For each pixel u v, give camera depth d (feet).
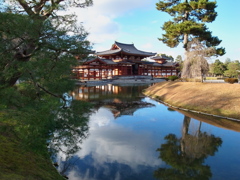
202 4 123.34
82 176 27.27
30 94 17.98
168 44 146.92
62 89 19.16
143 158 33.17
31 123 15.81
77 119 18.89
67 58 16.72
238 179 27.04
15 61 15.03
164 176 27.55
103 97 104.58
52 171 26.35
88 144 38.86
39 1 20.29
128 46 268.00
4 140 26.76
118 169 29.43
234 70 209.67
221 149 37.37
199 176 27.63
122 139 42.06
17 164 22.30
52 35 15.75
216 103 68.23
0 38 14.39
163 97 96.27
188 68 122.42
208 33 132.98
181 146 38.65
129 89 145.28
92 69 194.18
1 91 15.16
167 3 142.72
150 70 271.08
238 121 55.67
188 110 70.95
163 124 54.08
